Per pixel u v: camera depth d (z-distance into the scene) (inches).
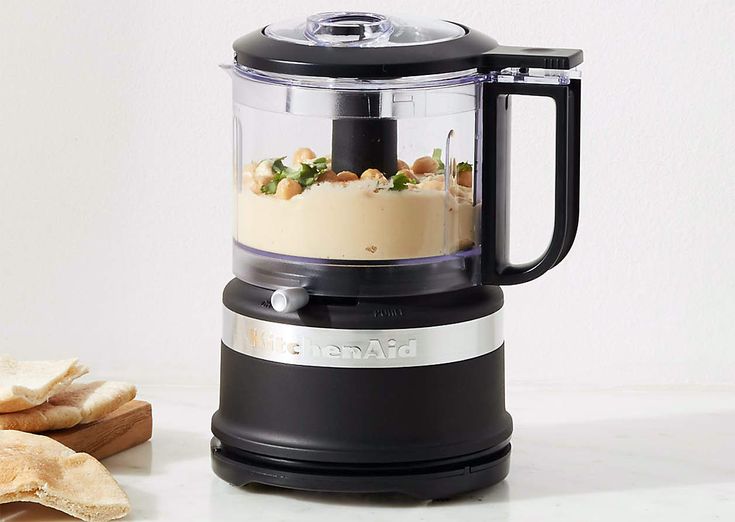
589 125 72.5
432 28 55.4
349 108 52.2
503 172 55.1
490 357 55.6
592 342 75.1
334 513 54.9
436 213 53.3
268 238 54.1
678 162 72.5
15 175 76.2
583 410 69.4
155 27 73.7
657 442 64.1
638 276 74.2
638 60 71.4
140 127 75.0
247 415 55.4
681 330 74.5
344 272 53.0
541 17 71.5
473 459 55.2
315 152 53.6
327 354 53.2
